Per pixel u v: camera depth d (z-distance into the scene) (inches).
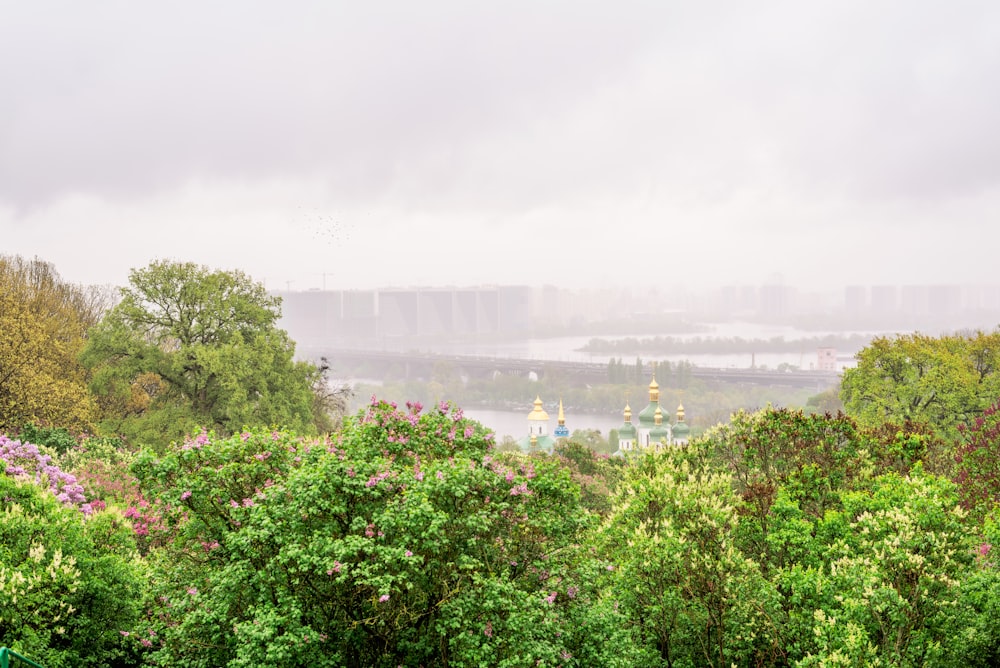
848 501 681.0
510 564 489.7
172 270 1752.0
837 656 504.4
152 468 508.1
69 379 1847.9
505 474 501.7
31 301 1920.5
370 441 534.3
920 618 555.2
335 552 431.5
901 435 803.4
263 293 1884.8
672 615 634.8
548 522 497.7
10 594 482.3
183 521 513.7
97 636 552.7
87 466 900.6
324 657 440.5
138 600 566.6
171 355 1712.6
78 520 570.6
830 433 810.2
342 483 466.3
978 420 941.2
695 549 636.1
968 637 561.6
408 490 467.2
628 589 645.3
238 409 1632.6
